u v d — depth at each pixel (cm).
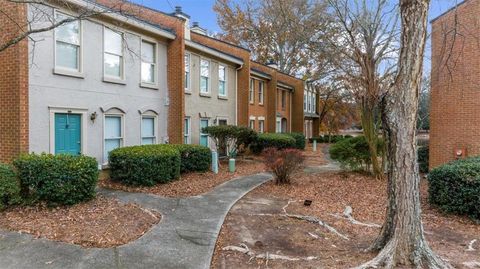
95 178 807
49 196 726
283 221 743
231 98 1988
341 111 3912
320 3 2198
